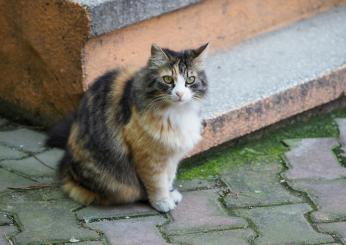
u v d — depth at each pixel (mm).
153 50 6531
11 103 8453
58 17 7434
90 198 6941
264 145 8133
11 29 7988
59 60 7645
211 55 8758
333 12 9867
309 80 8398
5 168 7406
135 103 6574
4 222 6562
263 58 8781
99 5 7297
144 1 7707
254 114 7969
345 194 7207
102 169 6797
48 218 6660
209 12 8680
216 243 6395
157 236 6473
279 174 7559
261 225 6680
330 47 9086
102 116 6793
